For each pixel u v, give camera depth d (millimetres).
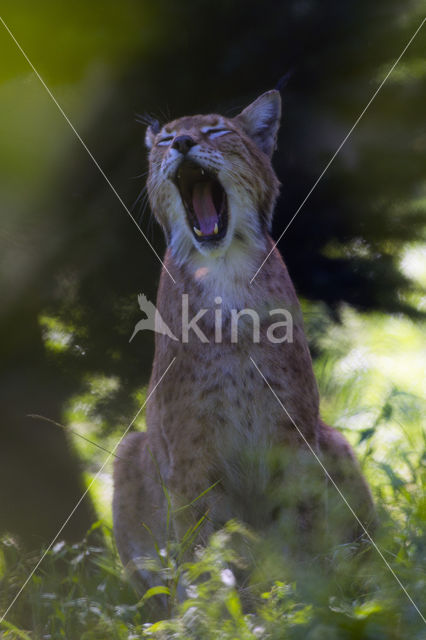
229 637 7090
